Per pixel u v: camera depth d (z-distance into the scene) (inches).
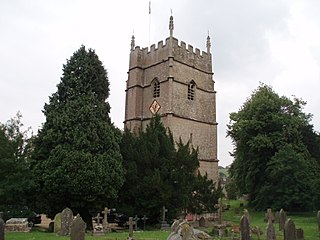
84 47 1127.6
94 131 979.9
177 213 1047.6
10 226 831.7
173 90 1539.1
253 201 1708.9
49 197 935.0
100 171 922.7
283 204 1521.9
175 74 1571.1
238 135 1839.3
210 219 1258.6
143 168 1072.2
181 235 542.0
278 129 1732.3
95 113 1017.5
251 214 1588.3
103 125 1013.2
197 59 1710.1
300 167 1509.6
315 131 1822.1
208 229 960.3
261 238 802.2
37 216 1111.0
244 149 1774.1
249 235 678.5
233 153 1977.1
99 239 707.4
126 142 1115.9
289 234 609.6
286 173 1514.5
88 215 991.6
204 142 1624.0
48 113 1028.5
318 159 1798.7
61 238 695.7
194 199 1138.7
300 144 1686.8
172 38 1592.0
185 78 1615.4
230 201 2506.2
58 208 956.0
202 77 1715.1
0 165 890.7
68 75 1081.4
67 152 920.3
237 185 1818.4
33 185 898.1
